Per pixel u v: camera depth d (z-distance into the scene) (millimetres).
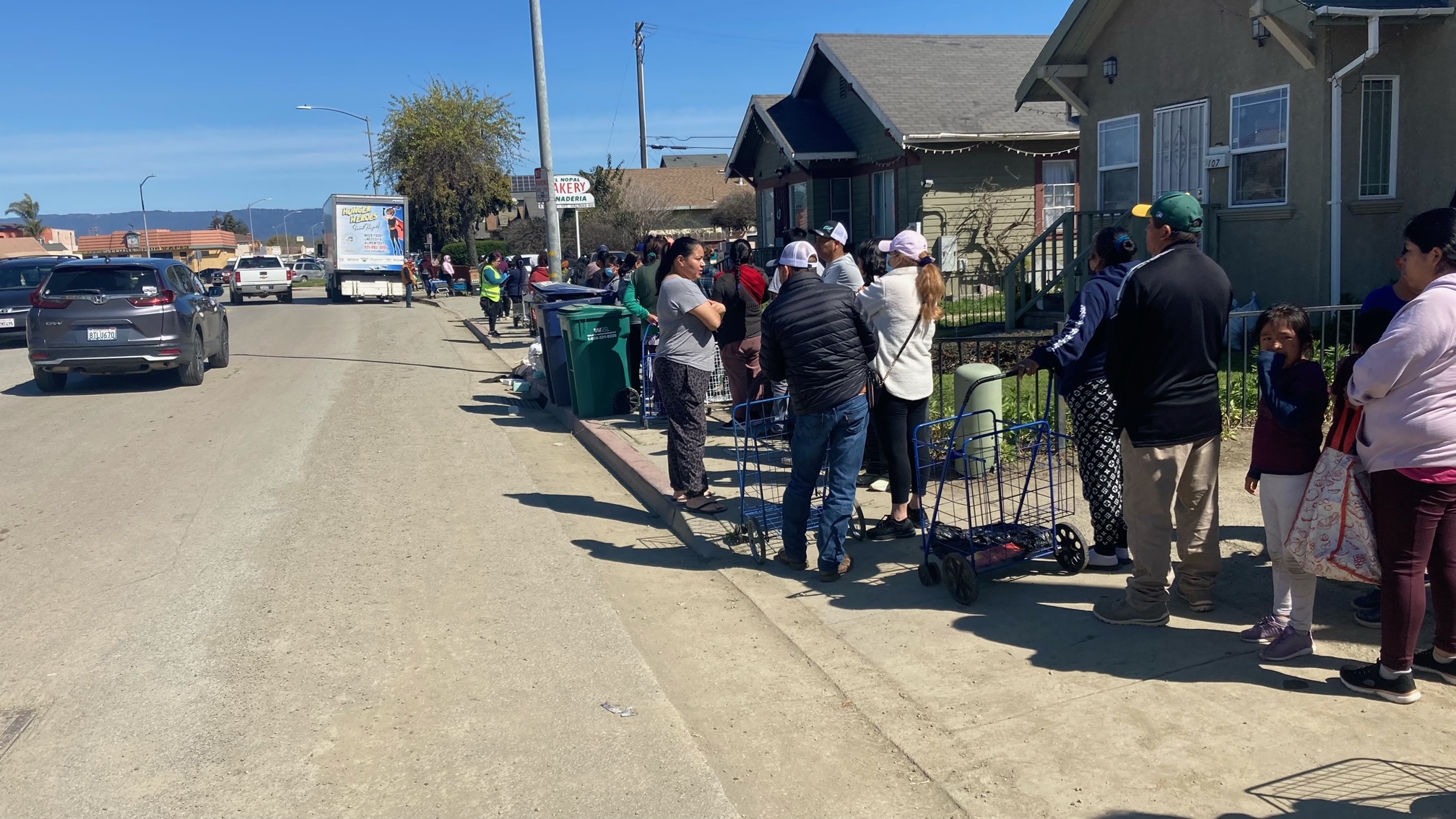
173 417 11570
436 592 5758
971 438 5465
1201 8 11883
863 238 21375
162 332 13203
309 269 70938
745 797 3625
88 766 3930
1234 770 3537
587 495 7926
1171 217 4406
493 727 4164
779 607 5379
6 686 4637
